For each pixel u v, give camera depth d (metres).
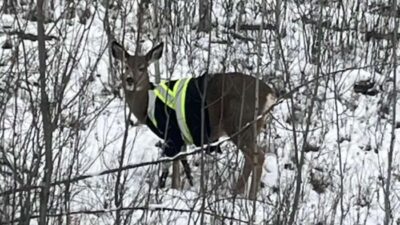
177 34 9.64
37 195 5.22
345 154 8.53
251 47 9.85
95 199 6.02
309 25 10.78
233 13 10.82
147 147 7.86
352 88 9.84
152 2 9.02
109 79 8.52
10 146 5.26
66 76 4.95
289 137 8.28
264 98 7.60
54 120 4.43
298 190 5.34
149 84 7.75
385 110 9.64
